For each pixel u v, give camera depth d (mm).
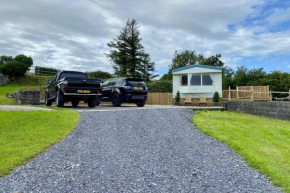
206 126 8430
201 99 20188
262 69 36375
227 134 7285
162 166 4402
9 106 12820
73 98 12102
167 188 3457
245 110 17547
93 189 3369
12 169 4031
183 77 21562
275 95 26625
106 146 5633
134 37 36812
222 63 43531
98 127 7562
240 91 21281
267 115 15547
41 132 6508
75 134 6641
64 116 8867
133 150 5391
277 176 3967
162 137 6703
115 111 10539
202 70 20672
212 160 4836
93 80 12258
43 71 36250
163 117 9695
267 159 4906
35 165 4266
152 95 22906
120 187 3455
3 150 4922
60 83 11969
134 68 36781
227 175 4027
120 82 13969
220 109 17531
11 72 31125
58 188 3375
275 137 7648
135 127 7797
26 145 5363
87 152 5133
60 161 4520
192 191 3375
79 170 4090
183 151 5438
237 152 5438
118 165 4395
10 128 6828
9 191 3254
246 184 3662
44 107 12344
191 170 4234
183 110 12102
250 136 7344
